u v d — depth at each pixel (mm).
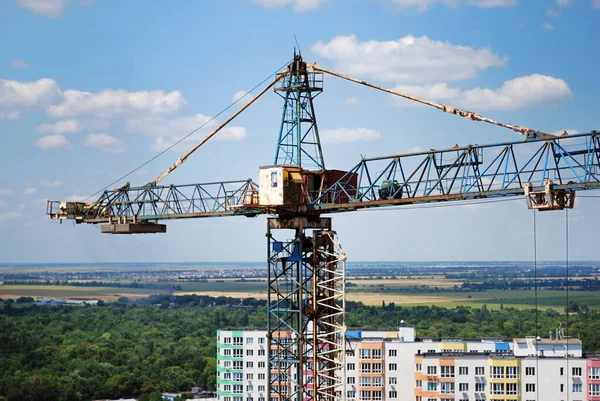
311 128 106125
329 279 101625
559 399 146375
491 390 147625
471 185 92125
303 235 102500
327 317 101375
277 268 104062
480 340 162875
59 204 123000
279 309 103188
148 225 119250
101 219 122938
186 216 113875
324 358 101438
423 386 150000
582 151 86875
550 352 151000
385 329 184250
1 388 193875
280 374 103688
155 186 117250
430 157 94562
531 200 89062
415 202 95125
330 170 103625
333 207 99375
